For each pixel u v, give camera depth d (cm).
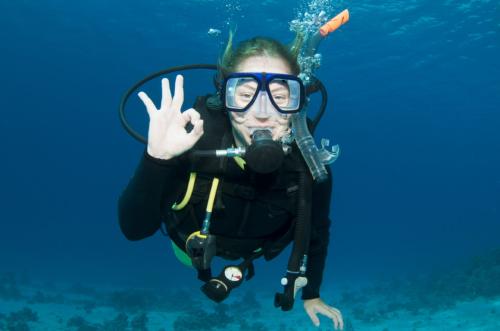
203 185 247
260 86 217
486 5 2392
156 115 212
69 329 1264
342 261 4462
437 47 2958
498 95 3872
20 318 1321
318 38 245
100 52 3981
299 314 1623
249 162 211
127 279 2784
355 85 3906
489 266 1734
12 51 4284
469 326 1160
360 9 2459
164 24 3119
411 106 4562
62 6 3120
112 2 2916
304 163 247
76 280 2641
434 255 3738
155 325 1416
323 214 303
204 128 249
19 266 3155
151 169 221
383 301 1827
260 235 271
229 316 1538
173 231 269
